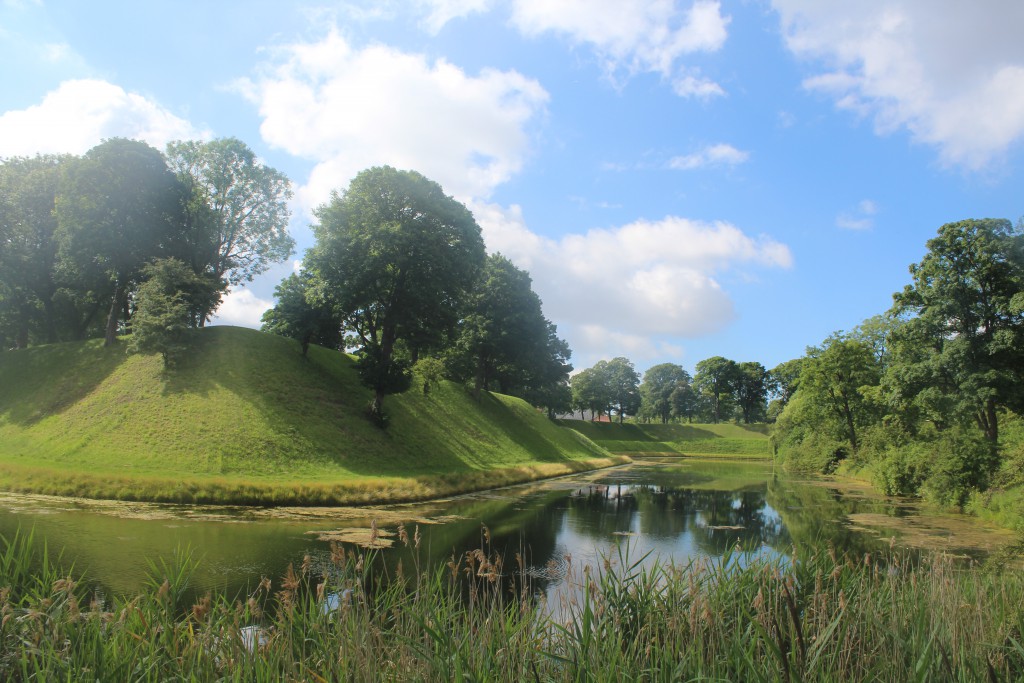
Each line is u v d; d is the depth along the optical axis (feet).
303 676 16.06
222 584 35.70
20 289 143.23
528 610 21.06
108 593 31.76
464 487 102.06
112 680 15.43
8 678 15.89
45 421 98.73
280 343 129.80
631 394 408.46
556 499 96.99
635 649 18.85
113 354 117.50
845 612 19.98
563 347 287.07
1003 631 22.15
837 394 174.91
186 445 90.58
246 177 144.25
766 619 19.08
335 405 117.60
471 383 214.07
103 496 67.82
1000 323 103.96
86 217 118.01
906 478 109.50
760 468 211.61
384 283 118.52
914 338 115.34
